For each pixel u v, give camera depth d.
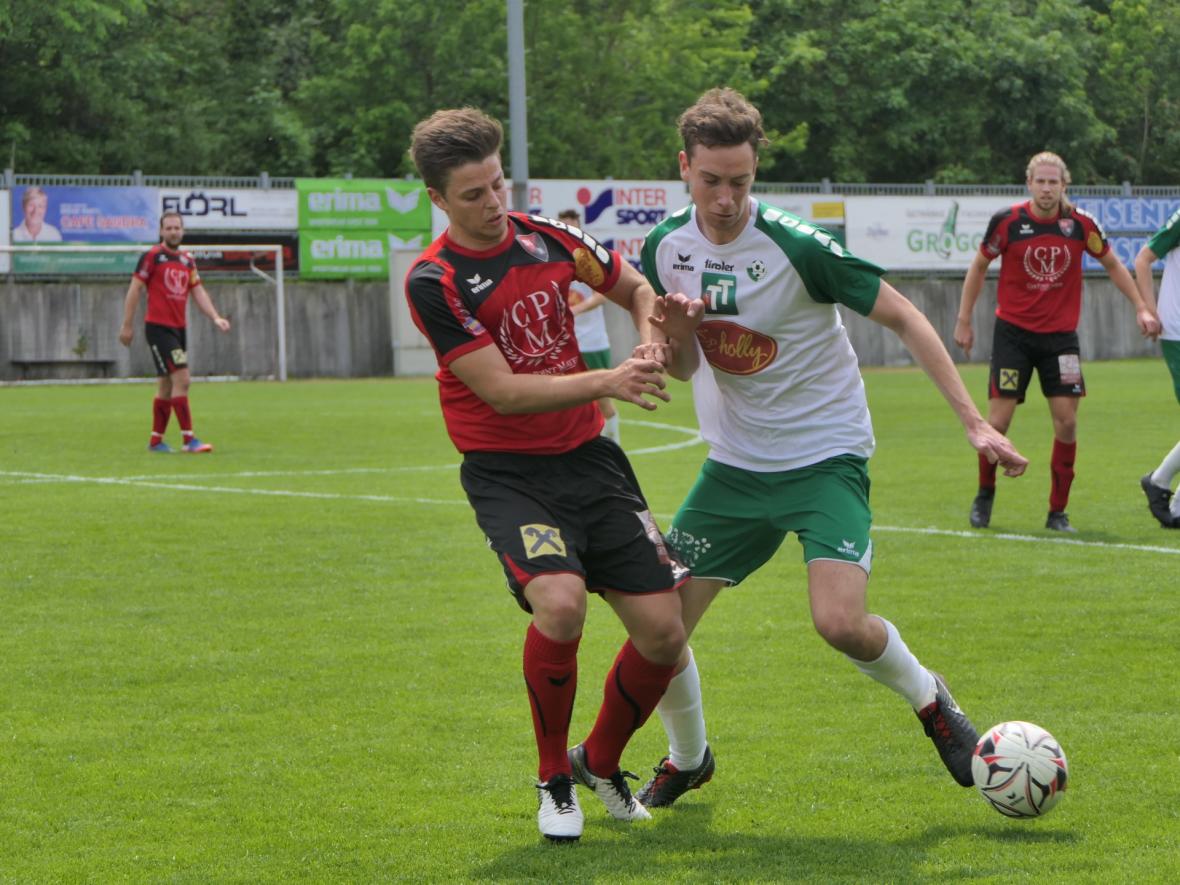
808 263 14.05
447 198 13.30
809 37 137.62
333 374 100.62
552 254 14.05
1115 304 113.06
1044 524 31.55
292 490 38.12
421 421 61.28
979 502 31.41
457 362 13.39
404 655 20.22
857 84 140.25
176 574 26.33
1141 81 149.00
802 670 19.19
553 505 13.64
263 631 21.75
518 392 13.17
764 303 14.33
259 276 98.06
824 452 14.47
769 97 137.75
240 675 19.16
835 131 139.62
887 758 15.41
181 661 19.89
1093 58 149.38
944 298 109.50
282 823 13.58
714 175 13.62
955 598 23.67
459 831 13.37
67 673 19.25
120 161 119.69
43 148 116.19
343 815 13.81
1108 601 23.33
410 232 100.50
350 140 124.56
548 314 13.88
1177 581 24.97
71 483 39.69
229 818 13.72
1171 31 150.75
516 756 15.66
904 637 20.92
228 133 126.19
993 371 31.28
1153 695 17.67
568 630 13.03
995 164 143.25
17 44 114.31
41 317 94.06
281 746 16.03
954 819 13.46
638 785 15.05
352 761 15.50
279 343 96.75
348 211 99.06
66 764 15.39
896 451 47.03
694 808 14.03
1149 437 51.09
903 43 140.75
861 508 14.33
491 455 13.84
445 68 124.88
